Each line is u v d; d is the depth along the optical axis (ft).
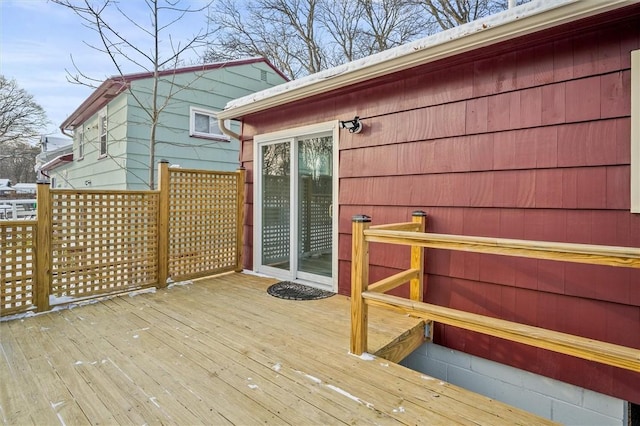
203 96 23.67
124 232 12.07
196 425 5.17
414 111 10.11
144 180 20.88
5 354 7.43
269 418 5.35
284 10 39.29
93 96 22.25
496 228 8.66
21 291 9.96
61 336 8.43
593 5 6.41
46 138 62.23
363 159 11.32
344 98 11.84
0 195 65.21
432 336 9.77
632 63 6.88
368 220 7.47
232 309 10.51
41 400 5.76
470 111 9.06
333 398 5.89
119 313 10.13
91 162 27.22
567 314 7.73
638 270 6.97
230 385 6.27
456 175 9.32
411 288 9.85
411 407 5.64
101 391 6.04
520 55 8.27
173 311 10.32
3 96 55.62
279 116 14.11
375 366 6.99
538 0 7.08
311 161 13.21
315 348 7.80
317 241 13.07
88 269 11.30
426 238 6.44
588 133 7.42
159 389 6.12
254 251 15.43
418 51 8.78
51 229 10.44
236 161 26.07
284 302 11.21
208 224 14.48
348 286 11.84
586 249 4.84
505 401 8.70
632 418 7.59
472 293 9.13
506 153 8.50
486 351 8.95
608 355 4.69
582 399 7.66
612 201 7.16
